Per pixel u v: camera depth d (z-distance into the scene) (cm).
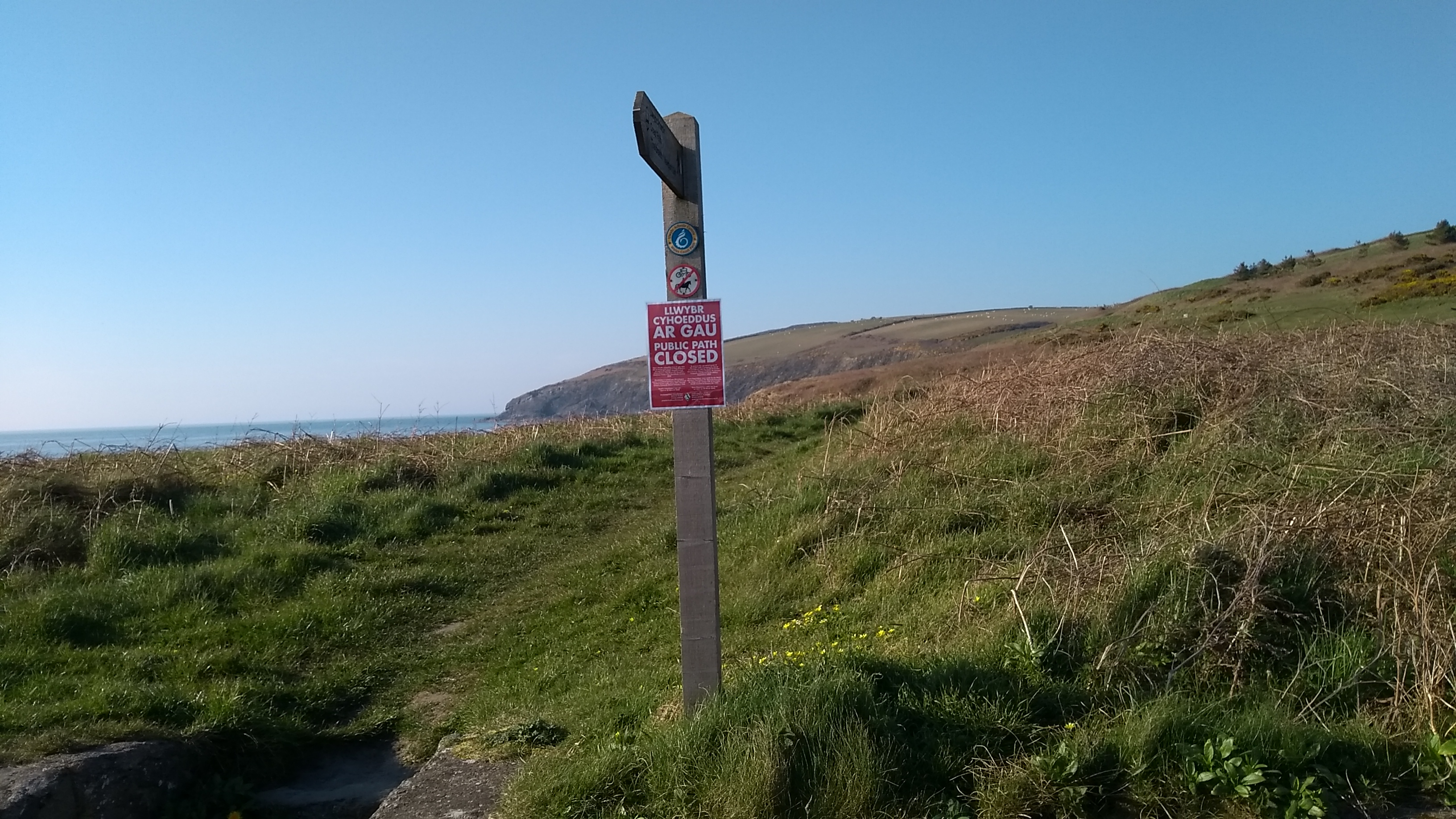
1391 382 841
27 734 511
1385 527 514
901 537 739
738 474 1417
